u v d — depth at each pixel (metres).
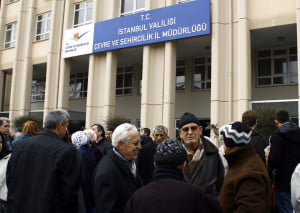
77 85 21.45
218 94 11.61
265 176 2.33
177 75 17.14
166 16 13.34
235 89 11.52
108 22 15.28
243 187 2.30
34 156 2.95
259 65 14.73
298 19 10.50
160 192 1.81
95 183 2.71
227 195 2.45
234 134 2.51
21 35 19.89
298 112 10.14
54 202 2.79
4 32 21.72
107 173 2.69
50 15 19.06
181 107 16.61
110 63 15.16
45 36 19.09
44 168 2.86
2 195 3.54
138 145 2.92
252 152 2.54
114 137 2.90
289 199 3.88
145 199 1.80
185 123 3.14
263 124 9.04
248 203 2.20
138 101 18.14
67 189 2.82
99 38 15.53
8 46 21.45
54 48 17.73
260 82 14.62
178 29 12.92
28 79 19.03
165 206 1.73
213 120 11.55
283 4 11.13
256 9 11.67
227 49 11.89
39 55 18.89
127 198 2.68
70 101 21.39
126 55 16.39
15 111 19.11
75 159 2.95
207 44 13.96
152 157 4.66
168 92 13.04
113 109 15.12
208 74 15.99
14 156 3.04
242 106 11.12
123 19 14.76
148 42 13.78
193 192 1.77
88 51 15.91
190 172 3.06
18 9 21.09
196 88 16.33
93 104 15.66
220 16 12.09
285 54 14.11
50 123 3.12
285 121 4.52
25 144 3.06
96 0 15.98
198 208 1.73
